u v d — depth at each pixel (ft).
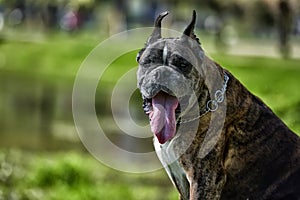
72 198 40.91
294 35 117.39
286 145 23.17
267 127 23.18
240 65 85.10
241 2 146.41
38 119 74.84
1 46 123.03
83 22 154.51
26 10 165.78
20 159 52.47
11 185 43.78
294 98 52.42
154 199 41.93
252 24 150.51
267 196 22.84
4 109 81.46
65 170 44.75
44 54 116.67
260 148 23.02
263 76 75.20
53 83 102.89
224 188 23.17
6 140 63.10
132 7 140.36
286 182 22.85
